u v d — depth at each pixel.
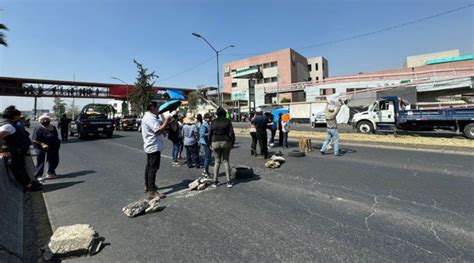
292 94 51.62
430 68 45.12
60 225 3.58
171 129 7.70
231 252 2.73
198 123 7.81
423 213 3.62
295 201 4.26
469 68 29.70
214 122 5.10
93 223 3.60
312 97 42.50
